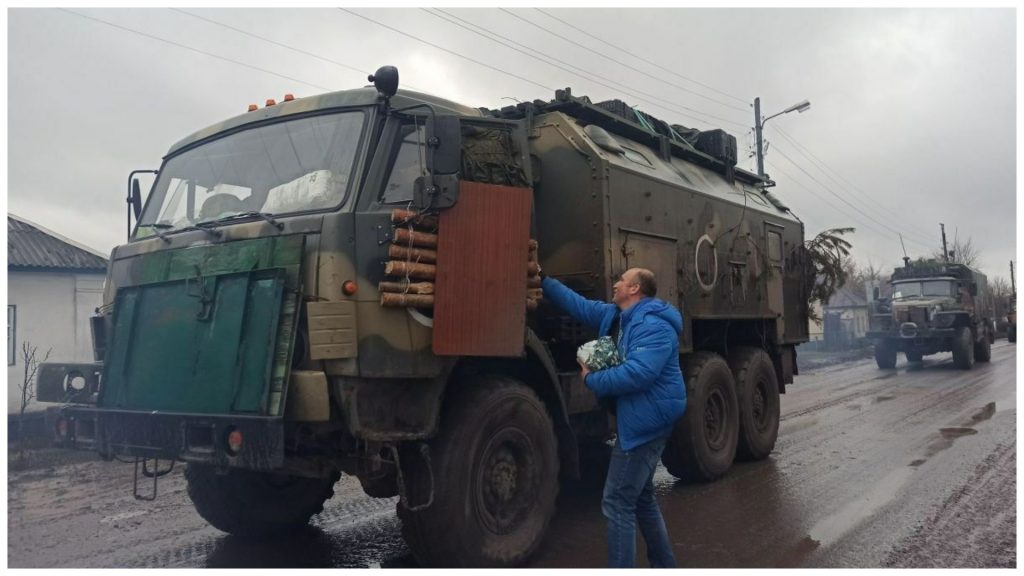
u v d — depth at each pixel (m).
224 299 3.99
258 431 3.58
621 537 3.90
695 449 6.58
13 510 6.06
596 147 5.84
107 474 7.43
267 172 4.56
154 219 5.04
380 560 4.81
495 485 4.41
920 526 5.30
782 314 8.98
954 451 7.96
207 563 4.75
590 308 4.65
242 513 5.15
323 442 4.16
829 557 4.69
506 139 5.14
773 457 8.06
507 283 4.43
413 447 4.19
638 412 3.92
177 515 5.94
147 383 4.18
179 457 3.84
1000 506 5.79
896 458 7.71
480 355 4.27
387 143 4.32
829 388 15.43
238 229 4.25
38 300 12.33
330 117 4.51
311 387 3.75
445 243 4.18
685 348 6.71
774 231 8.99
